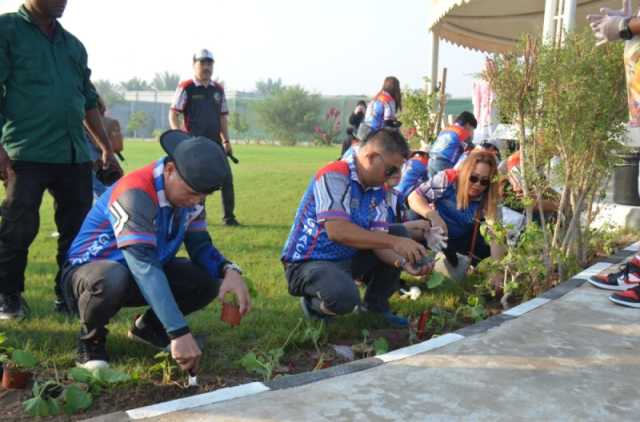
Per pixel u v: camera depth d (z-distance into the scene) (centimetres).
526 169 433
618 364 281
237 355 319
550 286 434
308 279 359
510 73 414
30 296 421
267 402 235
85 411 249
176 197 273
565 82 400
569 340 309
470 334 315
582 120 410
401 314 405
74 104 386
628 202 712
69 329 348
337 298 350
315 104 6228
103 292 280
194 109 751
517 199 465
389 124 780
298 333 339
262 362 290
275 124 6162
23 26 371
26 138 371
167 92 7825
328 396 241
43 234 692
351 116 1080
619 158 440
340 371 265
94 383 260
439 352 290
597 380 264
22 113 371
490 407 236
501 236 429
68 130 384
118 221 266
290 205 1009
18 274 374
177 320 257
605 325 333
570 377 266
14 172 373
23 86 370
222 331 353
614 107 417
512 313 350
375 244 351
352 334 360
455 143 654
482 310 383
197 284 319
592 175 447
